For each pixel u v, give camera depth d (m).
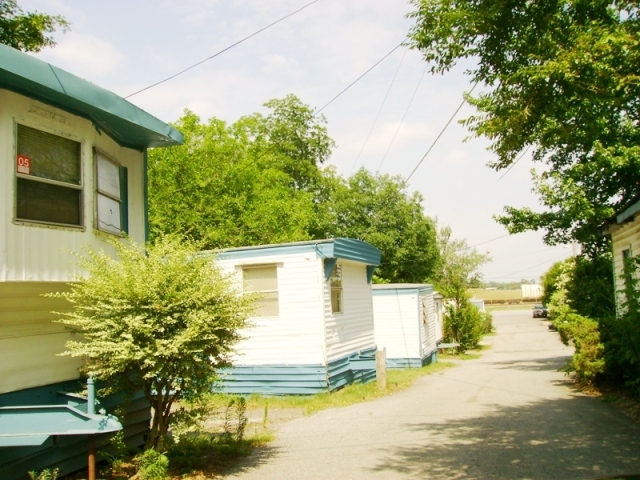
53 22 14.47
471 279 46.88
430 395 14.13
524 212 18.81
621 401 11.21
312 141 42.59
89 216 7.61
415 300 22.59
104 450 7.91
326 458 8.20
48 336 7.40
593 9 7.97
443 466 7.38
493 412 11.16
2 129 6.35
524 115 7.67
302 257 14.46
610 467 6.90
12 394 6.82
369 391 14.74
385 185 42.03
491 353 28.69
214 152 29.83
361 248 16.70
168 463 7.48
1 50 6.06
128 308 6.86
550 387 14.13
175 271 7.23
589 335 12.98
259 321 14.73
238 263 14.87
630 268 10.52
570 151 16.86
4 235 6.26
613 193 17.75
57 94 6.93
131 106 8.17
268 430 10.59
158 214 28.16
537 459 7.46
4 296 6.57
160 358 6.94
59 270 6.97
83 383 7.74
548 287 53.56
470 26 8.08
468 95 11.65
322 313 14.27
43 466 6.83
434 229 44.09
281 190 35.47
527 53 8.20
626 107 8.81
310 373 14.27
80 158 7.57
